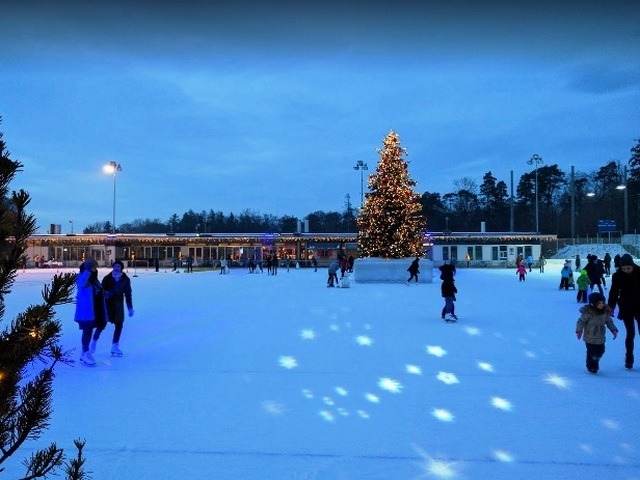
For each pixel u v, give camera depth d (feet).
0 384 7.79
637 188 295.69
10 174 8.05
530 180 360.89
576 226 324.80
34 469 8.51
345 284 90.12
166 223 423.64
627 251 209.97
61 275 8.77
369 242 107.34
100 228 427.33
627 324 26.45
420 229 111.14
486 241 199.41
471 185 401.08
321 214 415.23
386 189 107.24
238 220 416.87
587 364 25.73
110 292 30.50
